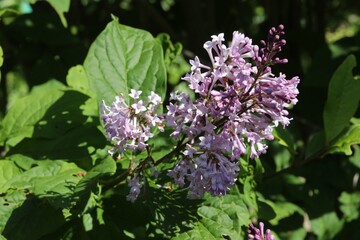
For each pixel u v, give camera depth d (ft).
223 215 1.59
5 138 1.88
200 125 1.43
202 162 1.41
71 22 2.96
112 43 1.80
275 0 3.28
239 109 1.40
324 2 3.49
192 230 1.55
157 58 1.81
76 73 2.09
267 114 1.47
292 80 1.40
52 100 1.94
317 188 2.25
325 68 2.56
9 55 2.57
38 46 2.49
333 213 2.23
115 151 1.55
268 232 1.59
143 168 1.55
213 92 1.38
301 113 2.71
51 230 1.58
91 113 1.89
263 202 1.90
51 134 1.84
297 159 2.30
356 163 2.35
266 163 2.12
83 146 1.80
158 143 1.71
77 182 1.57
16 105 1.93
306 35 3.11
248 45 1.42
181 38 3.27
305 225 2.49
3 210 1.60
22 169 1.76
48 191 1.52
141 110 1.46
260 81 1.41
